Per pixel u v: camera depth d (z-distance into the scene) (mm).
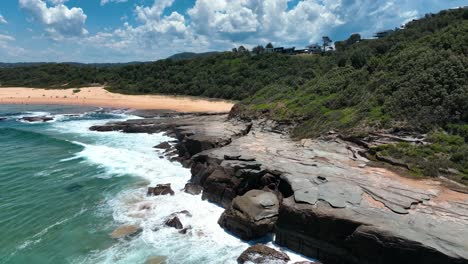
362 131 20859
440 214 12094
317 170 16906
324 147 21297
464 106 18453
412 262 10500
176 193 19344
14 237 15000
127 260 13180
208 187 18109
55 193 19719
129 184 21047
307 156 19641
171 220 15562
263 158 19359
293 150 21281
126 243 14336
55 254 13742
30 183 21312
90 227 15727
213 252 13562
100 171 23609
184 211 16562
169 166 24672
